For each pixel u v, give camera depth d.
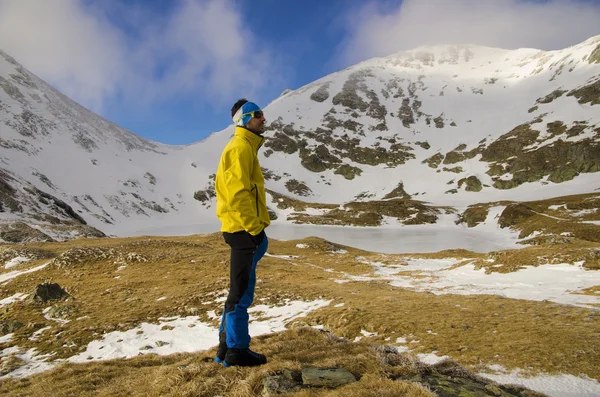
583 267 33.78
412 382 4.03
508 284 32.19
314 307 24.75
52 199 107.25
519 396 4.44
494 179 158.75
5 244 63.78
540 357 11.18
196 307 27.97
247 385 4.14
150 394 4.83
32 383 9.16
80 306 29.53
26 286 37.91
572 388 8.97
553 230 82.12
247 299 4.55
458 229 115.88
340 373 4.40
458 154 190.12
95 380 7.75
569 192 127.38
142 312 27.39
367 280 41.12
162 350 19.92
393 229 122.38
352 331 18.00
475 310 19.02
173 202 174.50
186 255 51.38
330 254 66.62
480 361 11.65
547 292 25.91
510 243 85.56
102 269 44.41
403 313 19.55
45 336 22.89
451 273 43.72
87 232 85.12
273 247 70.00
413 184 178.25
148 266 45.44
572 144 148.12
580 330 13.45
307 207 158.88
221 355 4.93
